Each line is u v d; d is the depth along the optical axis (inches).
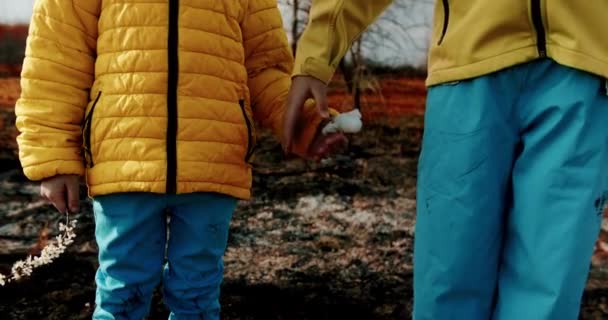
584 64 50.0
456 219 54.4
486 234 54.3
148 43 63.0
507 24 51.8
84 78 65.1
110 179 62.6
